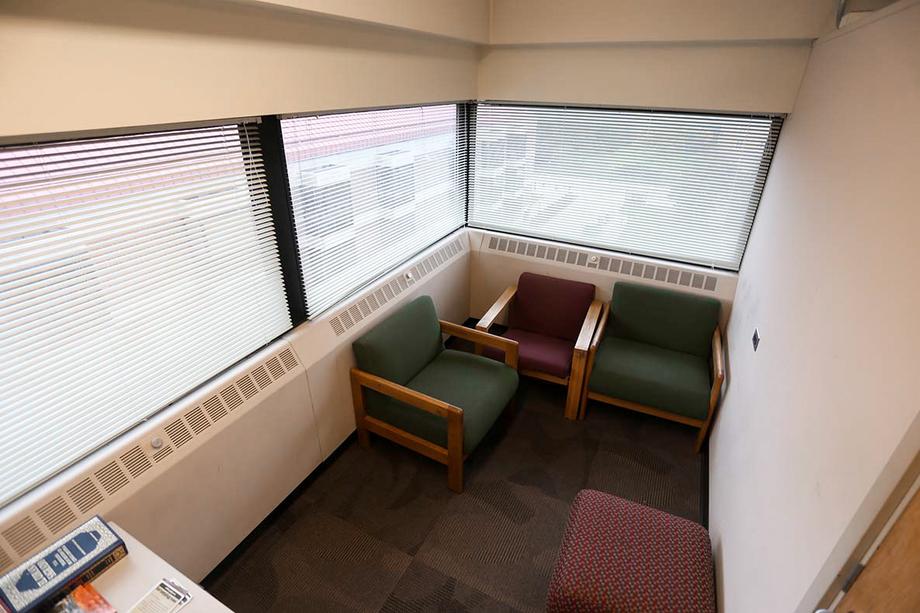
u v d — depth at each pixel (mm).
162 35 1319
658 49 2549
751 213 2777
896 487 826
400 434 2406
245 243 1897
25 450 1339
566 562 1599
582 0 2512
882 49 1302
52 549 1245
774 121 2531
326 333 2332
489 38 2834
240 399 1903
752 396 1854
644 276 3062
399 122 2670
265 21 1613
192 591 1214
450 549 2074
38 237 1271
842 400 1073
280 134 1902
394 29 2146
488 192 3562
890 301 954
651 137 2854
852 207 1289
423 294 3082
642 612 1445
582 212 3266
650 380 2570
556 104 2988
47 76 1108
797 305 1556
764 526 1364
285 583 1928
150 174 1498
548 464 2547
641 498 2346
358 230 2553
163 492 1640
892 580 807
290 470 2240
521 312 3248
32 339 1309
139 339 1579
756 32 2213
